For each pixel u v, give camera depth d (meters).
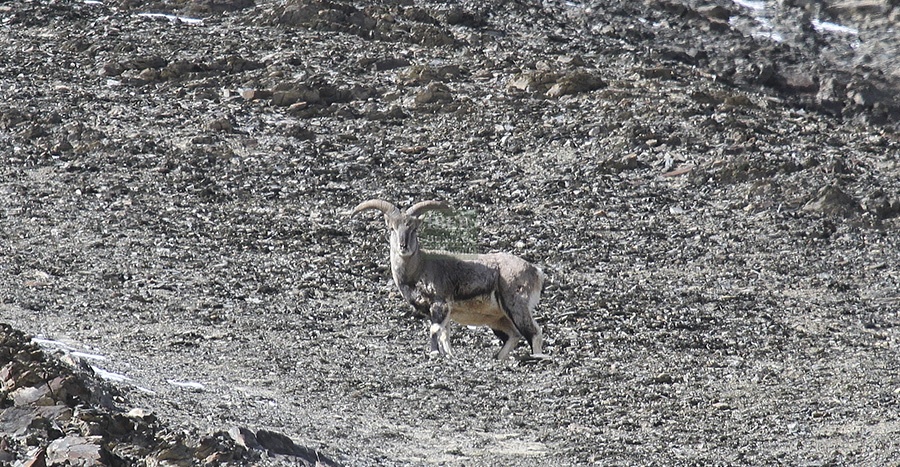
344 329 71.81
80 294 73.12
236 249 87.56
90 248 84.44
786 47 185.75
